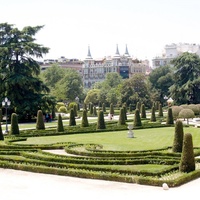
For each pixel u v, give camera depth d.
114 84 130.88
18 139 36.41
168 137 37.88
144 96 101.12
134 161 22.84
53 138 38.88
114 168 20.28
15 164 22.53
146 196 15.73
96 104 116.19
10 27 67.62
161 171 19.23
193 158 19.67
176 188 17.09
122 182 18.45
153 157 24.09
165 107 111.19
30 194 16.30
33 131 43.62
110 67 187.62
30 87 65.69
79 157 24.27
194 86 86.69
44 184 18.25
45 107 64.62
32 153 26.64
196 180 18.66
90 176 19.47
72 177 19.88
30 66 67.12
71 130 44.78
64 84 111.19
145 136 39.25
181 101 86.88
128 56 195.00
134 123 49.22
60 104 93.31
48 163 22.30
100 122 46.25
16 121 41.62
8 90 63.34
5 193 16.50
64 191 16.75
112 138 37.91
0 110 61.75
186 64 88.31
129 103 98.81
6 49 63.50
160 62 199.50
